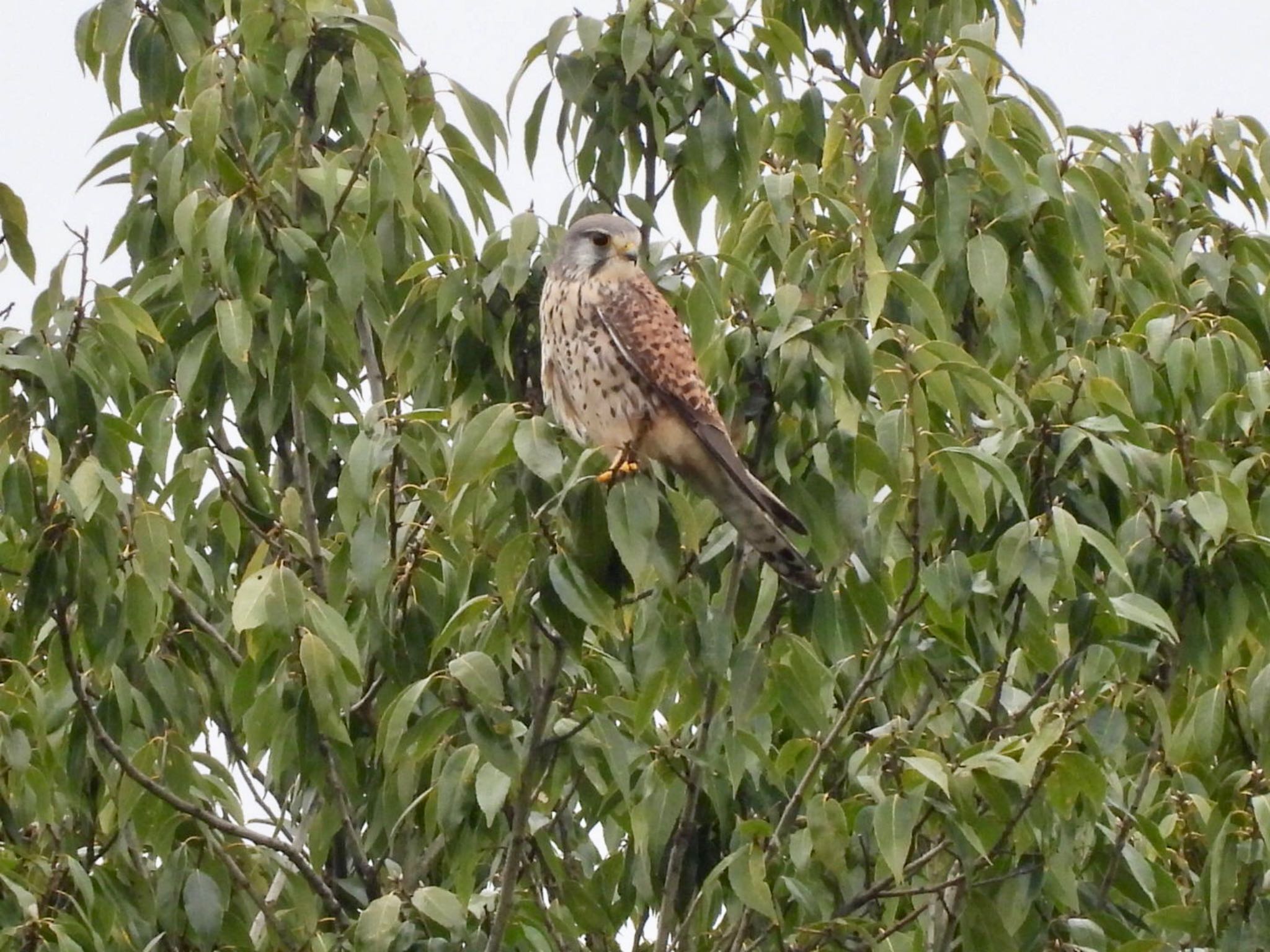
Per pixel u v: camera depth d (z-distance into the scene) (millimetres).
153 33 12844
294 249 11461
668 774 10500
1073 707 9344
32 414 10141
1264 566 10102
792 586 10398
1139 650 10016
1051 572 9312
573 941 10445
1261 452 11086
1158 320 11367
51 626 11227
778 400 9680
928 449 9898
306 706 10562
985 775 8938
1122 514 10086
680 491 10469
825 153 11539
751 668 10000
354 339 11945
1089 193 11328
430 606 10859
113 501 10008
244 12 12398
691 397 10688
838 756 10938
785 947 10055
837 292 10828
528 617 9523
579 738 10109
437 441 10609
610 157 12328
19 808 10609
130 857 11344
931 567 9539
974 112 10680
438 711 9758
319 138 13125
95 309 10484
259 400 12578
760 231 11320
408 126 12703
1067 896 9383
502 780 9789
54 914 10055
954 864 10188
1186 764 10672
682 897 11180
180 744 10914
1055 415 10422
